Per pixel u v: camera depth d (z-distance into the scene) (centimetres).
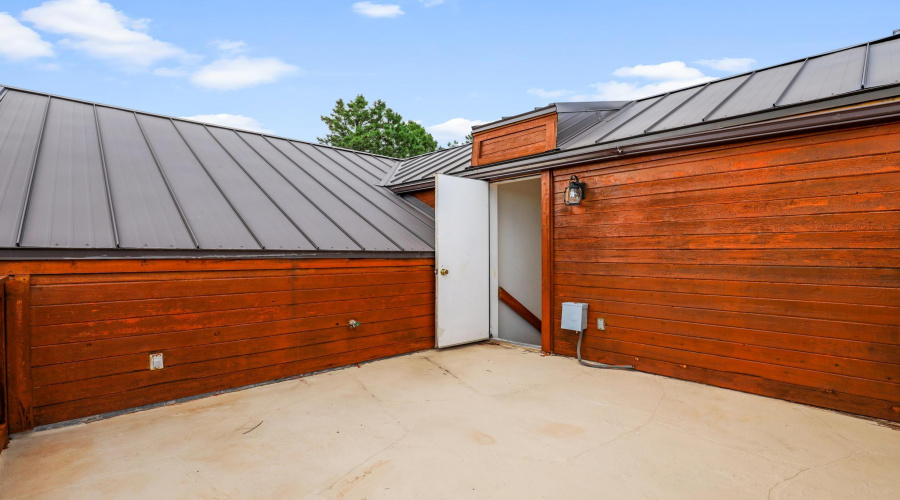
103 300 331
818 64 455
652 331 433
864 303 319
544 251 521
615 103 582
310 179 628
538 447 284
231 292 394
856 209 321
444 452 279
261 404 364
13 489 234
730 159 381
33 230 318
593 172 475
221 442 294
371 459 271
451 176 557
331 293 461
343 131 2384
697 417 328
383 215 600
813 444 282
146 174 470
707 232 395
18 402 299
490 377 434
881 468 251
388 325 511
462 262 568
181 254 361
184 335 369
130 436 302
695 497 225
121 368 340
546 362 484
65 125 523
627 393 381
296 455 276
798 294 348
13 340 296
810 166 341
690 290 407
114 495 230
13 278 294
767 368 364
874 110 300
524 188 684
